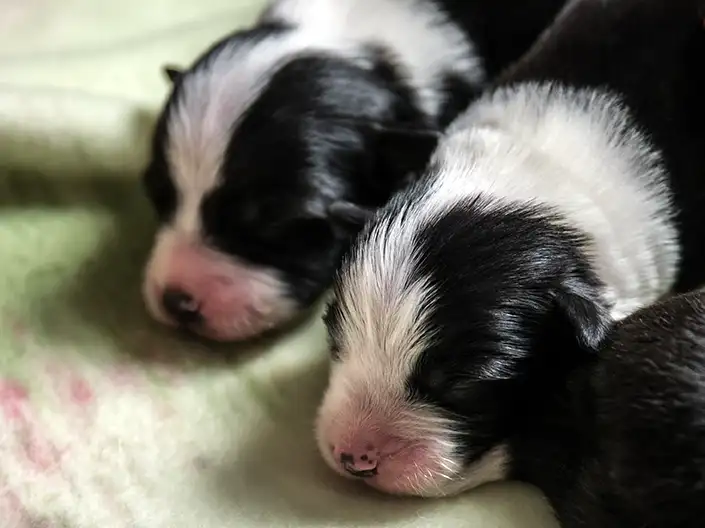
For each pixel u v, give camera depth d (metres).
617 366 0.15
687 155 0.19
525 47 0.25
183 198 0.20
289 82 0.20
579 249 0.17
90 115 0.22
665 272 0.19
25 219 0.22
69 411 0.18
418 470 0.16
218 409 0.18
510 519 0.16
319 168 0.20
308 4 0.22
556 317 0.16
